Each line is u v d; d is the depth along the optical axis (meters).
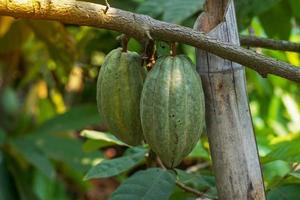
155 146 1.09
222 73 1.15
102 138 1.68
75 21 1.06
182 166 2.14
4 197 2.50
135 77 1.14
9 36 2.30
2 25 2.26
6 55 2.55
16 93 2.93
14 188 2.54
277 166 1.83
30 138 2.51
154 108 1.07
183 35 1.08
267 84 2.59
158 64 1.09
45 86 2.77
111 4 2.13
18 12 1.03
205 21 1.17
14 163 2.53
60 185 2.59
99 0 1.67
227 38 1.17
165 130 1.07
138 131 1.16
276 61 1.06
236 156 1.16
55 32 2.05
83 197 2.77
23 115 2.75
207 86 1.16
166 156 1.09
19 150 2.46
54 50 2.13
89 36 2.35
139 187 1.41
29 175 2.54
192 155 1.78
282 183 1.49
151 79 1.08
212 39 1.07
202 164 1.97
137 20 1.08
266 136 2.24
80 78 2.62
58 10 1.04
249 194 1.16
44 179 2.55
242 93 1.16
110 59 1.15
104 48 2.39
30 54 2.59
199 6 1.75
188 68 1.09
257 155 1.17
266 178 1.81
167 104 1.07
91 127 2.72
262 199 1.17
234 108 1.16
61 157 2.44
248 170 1.16
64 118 2.51
